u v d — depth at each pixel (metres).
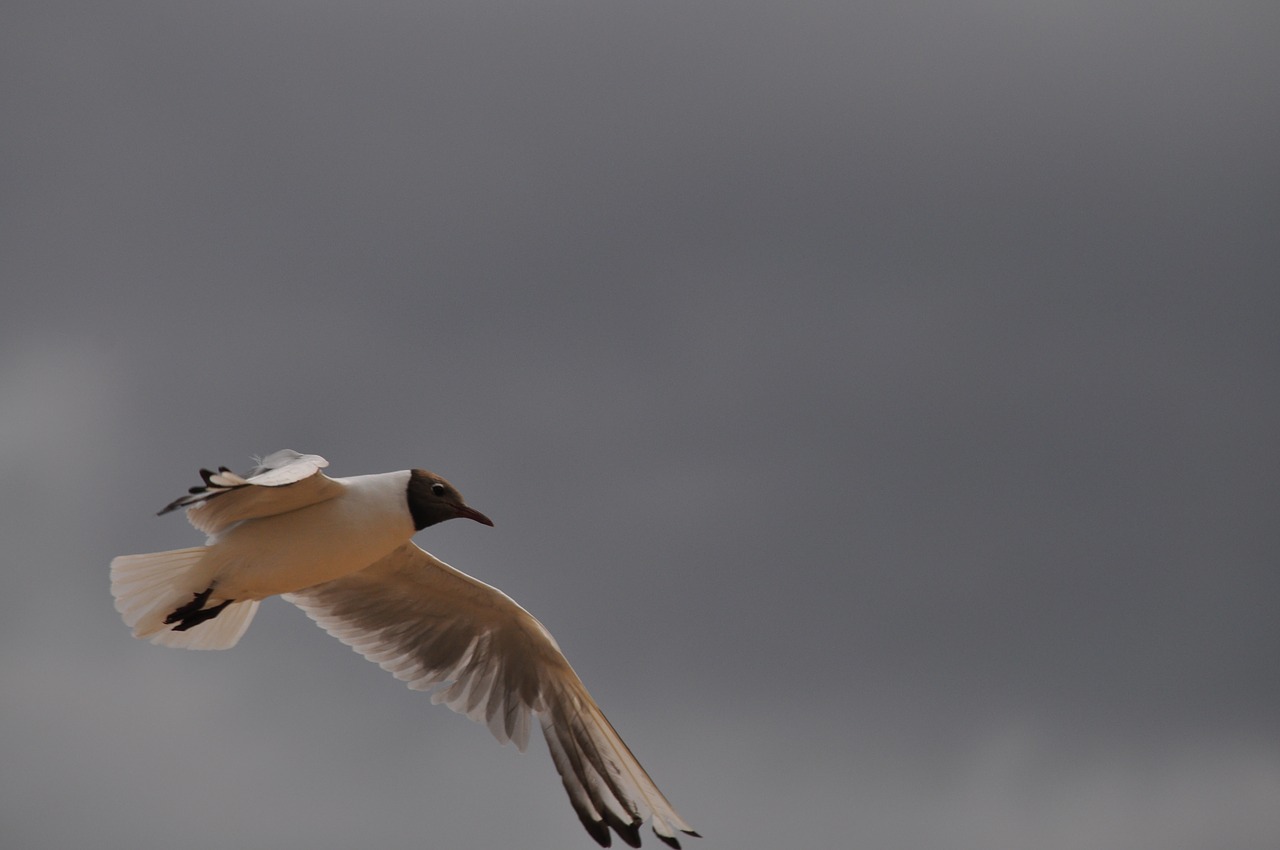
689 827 14.39
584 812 14.65
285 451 11.96
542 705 15.16
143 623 13.20
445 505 13.54
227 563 13.12
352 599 15.27
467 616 15.18
